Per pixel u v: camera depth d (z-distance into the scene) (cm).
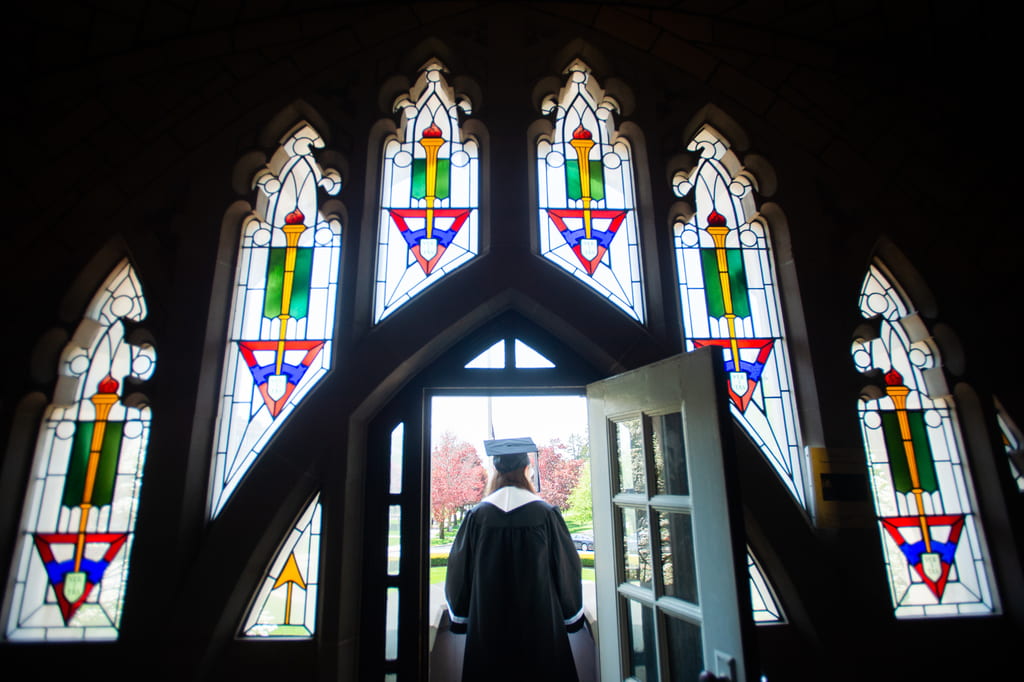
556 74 203
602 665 163
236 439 171
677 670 133
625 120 199
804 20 188
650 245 190
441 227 197
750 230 201
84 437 167
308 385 177
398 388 184
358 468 173
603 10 201
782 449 177
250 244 192
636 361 175
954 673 155
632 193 203
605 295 191
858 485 165
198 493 161
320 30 195
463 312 177
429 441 184
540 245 194
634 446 159
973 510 172
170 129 181
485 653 176
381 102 196
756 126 195
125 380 165
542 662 175
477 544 194
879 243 185
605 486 169
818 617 154
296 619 158
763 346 187
